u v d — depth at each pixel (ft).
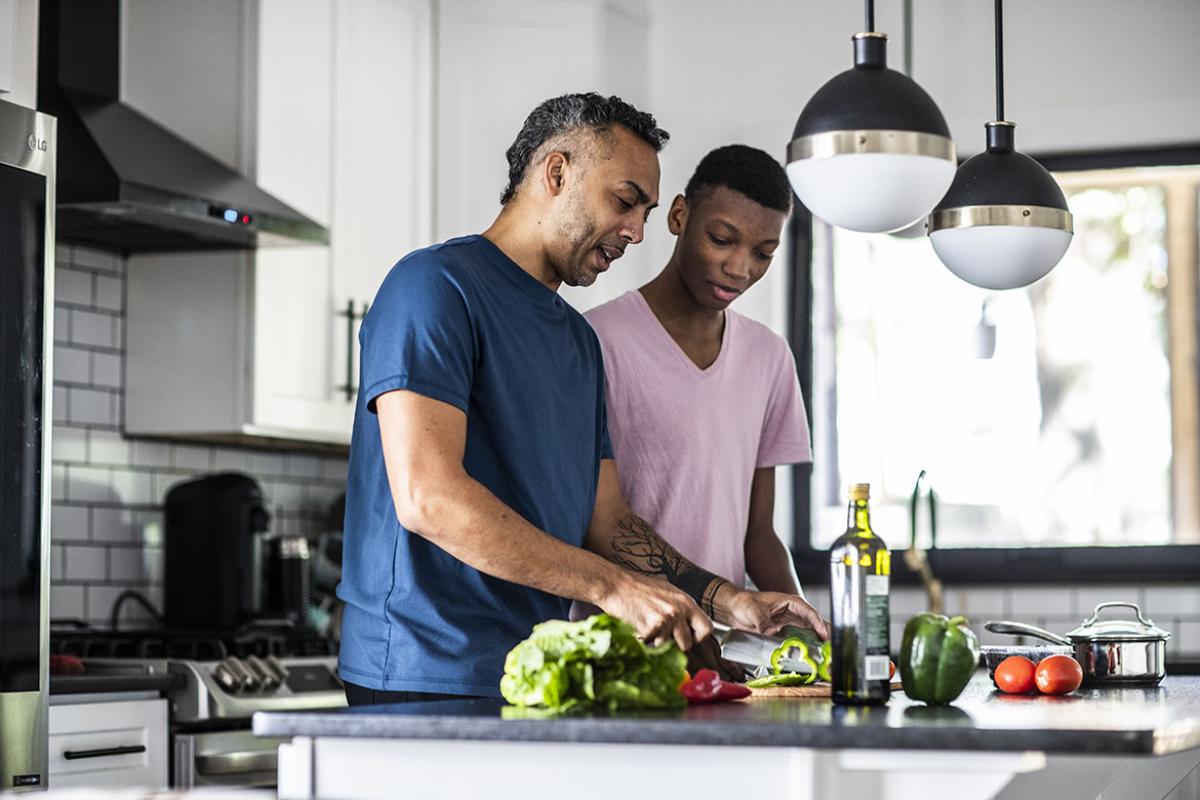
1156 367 15.07
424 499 6.88
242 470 14.32
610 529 8.45
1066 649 8.76
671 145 15.21
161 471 13.46
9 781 8.98
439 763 5.81
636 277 14.82
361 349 7.46
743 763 5.54
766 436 10.11
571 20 14.65
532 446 7.67
